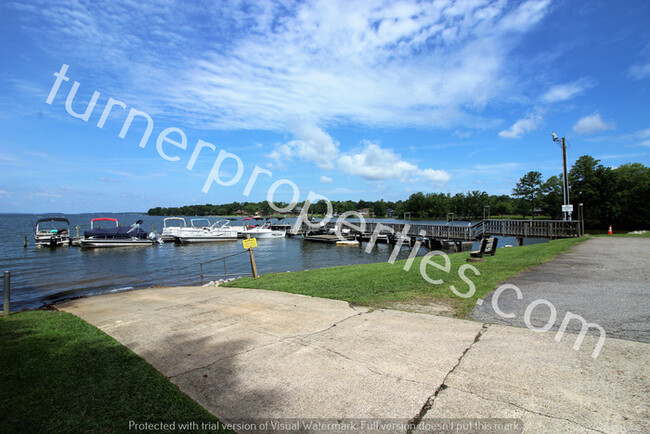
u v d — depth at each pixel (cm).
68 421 320
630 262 1149
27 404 350
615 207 5944
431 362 432
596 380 372
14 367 442
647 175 5934
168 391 379
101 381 403
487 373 397
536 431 293
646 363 407
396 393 364
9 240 5106
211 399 364
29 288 1777
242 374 421
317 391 374
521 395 349
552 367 405
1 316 766
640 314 578
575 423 301
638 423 297
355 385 384
